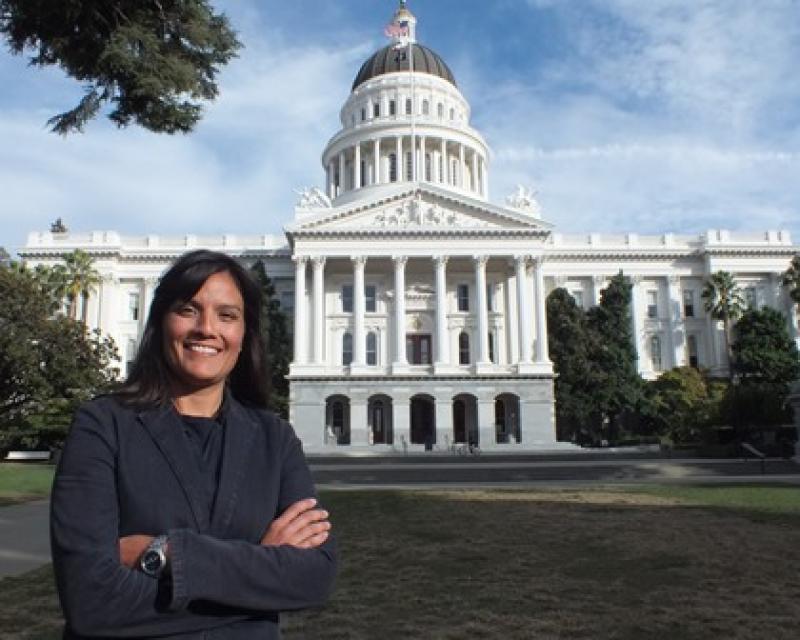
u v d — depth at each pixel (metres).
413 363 69.38
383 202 67.69
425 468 40.03
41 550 14.12
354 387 63.56
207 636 2.49
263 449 3.04
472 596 9.59
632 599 9.34
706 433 58.66
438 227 66.62
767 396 54.09
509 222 67.50
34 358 38.53
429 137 84.31
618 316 71.19
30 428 49.97
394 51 94.94
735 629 7.99
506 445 61.25
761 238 83.94
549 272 82.06
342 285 71.06
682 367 72.69
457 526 15.86
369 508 19.89
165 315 3.02
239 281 3.23
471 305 71.25
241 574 2.48
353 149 86.88
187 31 11.30
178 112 11.67
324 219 66.94
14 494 26.48
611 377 67.19
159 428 2.81
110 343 46.44
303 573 2.63
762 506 19.17
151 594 2.39
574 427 70.50
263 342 3.46
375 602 9.35
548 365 64.56
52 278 63.84
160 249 78.38
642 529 14.95
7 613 8.80
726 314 76.50
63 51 10.83
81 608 2.35
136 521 2.63
